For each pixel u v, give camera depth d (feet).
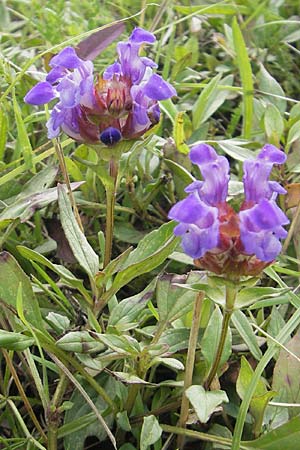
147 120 1.40
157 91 1.38
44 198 1.54
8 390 1.49
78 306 1.53
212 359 1.41
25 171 1.74
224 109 2.04
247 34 2.27
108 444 1.48
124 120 1.43
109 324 1.43
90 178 1.73
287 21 2.12
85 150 1.73
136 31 1.41
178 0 2.39
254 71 2.17
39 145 1.82
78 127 1.41
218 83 1.98
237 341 1.50
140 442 1.37
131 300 1.44
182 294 1.44
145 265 1.39
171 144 1.74
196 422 1.41
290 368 1.44
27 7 2.26
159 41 2.09
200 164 1.30
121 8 2.21
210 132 1.97
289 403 1.42
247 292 1.34
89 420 1.42
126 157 1.57
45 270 1.66
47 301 1.54
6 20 2.20
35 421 1.43
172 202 1.76
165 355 1.42
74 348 1.36
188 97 2.01
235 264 1.30
